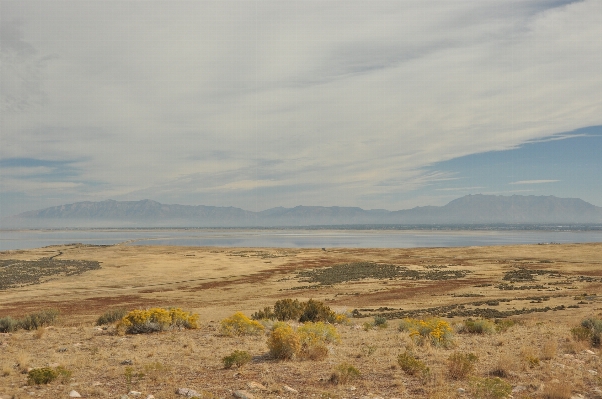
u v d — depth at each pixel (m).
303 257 120.88
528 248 135.50
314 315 26.70
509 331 21.59
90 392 9.73
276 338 13.51
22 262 104.69
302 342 14.91
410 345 15.80
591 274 75.75
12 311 43.44
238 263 104.12
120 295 57.28
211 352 14.66
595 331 17.62
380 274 78.94
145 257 119.69
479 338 18.84
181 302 49.47
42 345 16.75
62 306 47.16
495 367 11.91
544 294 51.38
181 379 10.83
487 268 87.88
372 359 13.46
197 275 81.69
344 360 13.30
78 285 68.62
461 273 79.19
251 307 42.66
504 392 9.01
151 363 12.77
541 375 11.25
